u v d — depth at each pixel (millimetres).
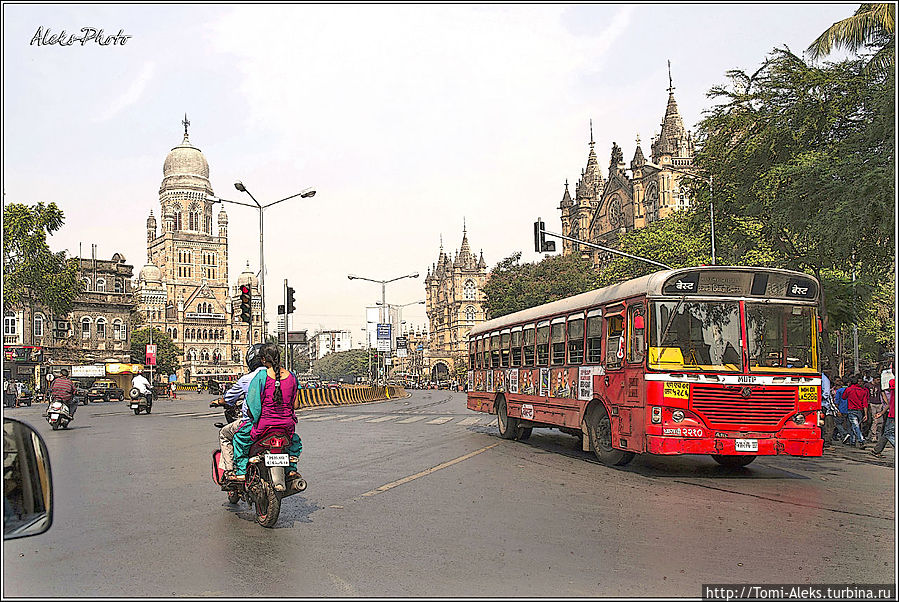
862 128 17969
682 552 7234
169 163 156250
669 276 12438
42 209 50719
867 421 20328
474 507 9578
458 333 158500
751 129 20438
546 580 6270
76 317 79875
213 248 156000
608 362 13945
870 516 9164
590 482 11969
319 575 6375
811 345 12648
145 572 6441
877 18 16875
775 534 8070
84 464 13883
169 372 113250
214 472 9469
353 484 11547
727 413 12148
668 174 83938
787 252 21875
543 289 73938
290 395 8406
